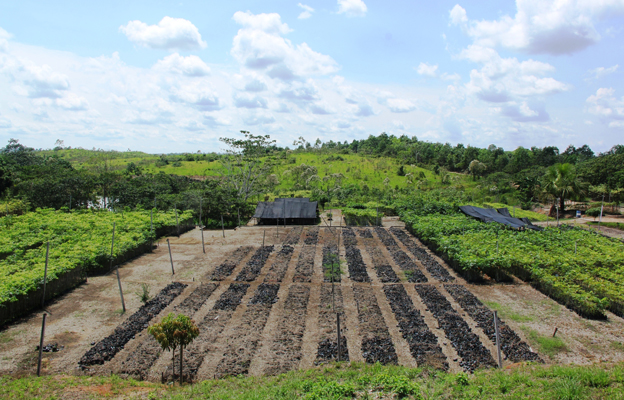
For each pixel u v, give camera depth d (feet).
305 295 84.89
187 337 51.62
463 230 137.28
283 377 53.93
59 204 190.80
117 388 50.44
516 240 122.11
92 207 202.28
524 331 67.87
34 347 63.41
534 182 242.58
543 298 83.71
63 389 49.62
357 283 94.07
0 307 70.23
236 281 96.73
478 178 385.09
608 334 66.49
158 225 151.94
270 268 106.52
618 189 223.10
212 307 80.28
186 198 193.26
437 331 68.23
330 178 318.04
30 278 80.12
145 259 119.03
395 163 421.59
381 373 51.65
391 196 249.75
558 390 44.57
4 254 106.93
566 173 194.49
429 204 195.11
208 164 389.80
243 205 193.77
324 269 105.19
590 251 109.09
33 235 126.31
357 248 130.00
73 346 64.13
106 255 105.40
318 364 58.03
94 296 86.89
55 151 530.27
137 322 71.05
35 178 216.33
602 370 49.42
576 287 80.69
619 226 165.17
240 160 243.81
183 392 49.19
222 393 48.29
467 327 67.77
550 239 126.21
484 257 99.66
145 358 59.16
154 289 91.71
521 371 52.11
